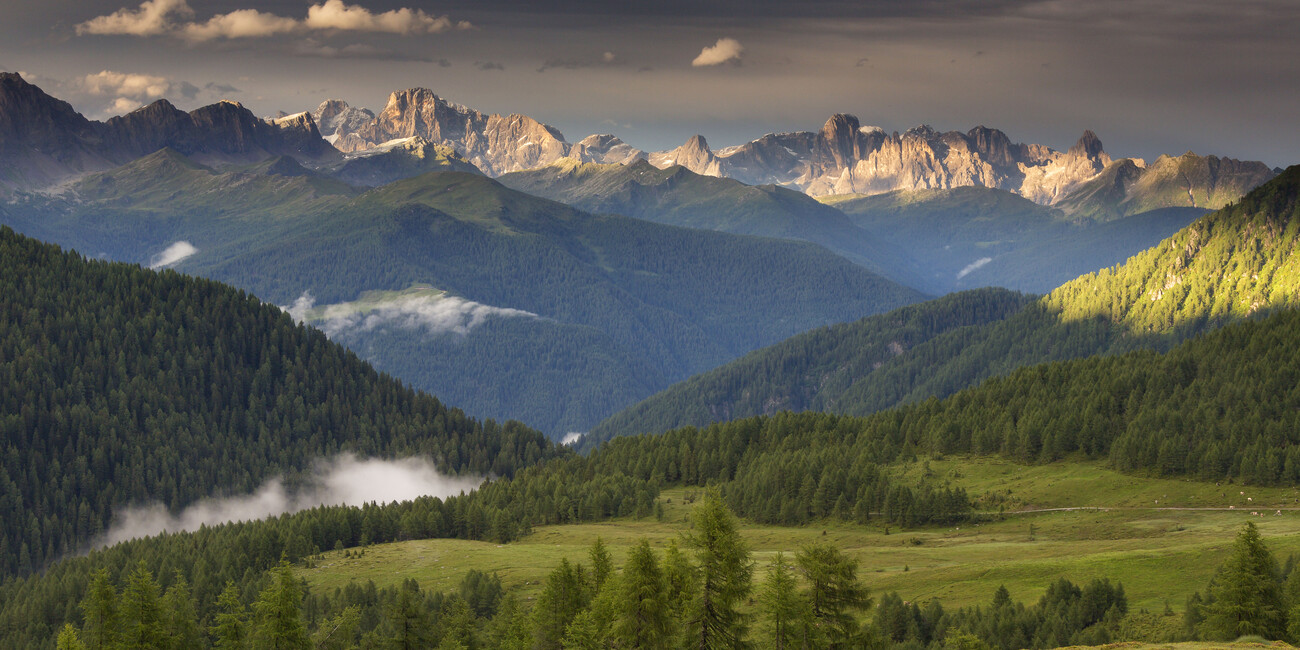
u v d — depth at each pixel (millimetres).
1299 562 119375
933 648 124562
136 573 122688
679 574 90375
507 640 126938
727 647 89125
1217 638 108688
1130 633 120812
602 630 102312
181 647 126250
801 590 94750
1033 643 123188
